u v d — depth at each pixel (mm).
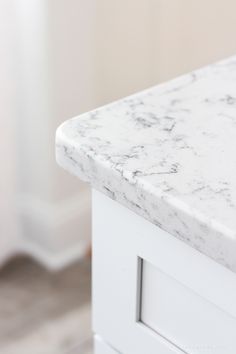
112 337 833
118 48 2135
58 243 2260
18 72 2031
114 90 2217
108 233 763
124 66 2182
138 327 783
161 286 734
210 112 774
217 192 626
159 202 627
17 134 2137
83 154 696
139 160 674
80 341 1965
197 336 716
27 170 2189
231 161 677
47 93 2014
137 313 779
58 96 2043
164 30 2109
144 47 2154
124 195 667
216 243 588
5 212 2244
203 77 865
